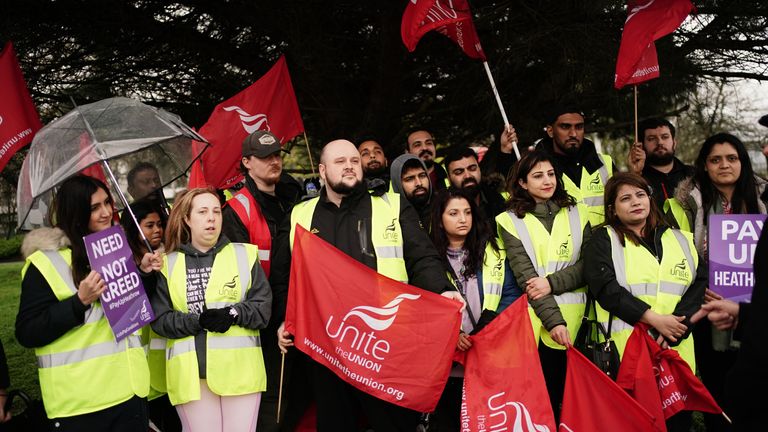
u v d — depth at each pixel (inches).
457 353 174.2
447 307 163.3
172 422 188.1
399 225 177.2
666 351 167.0
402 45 280.2
